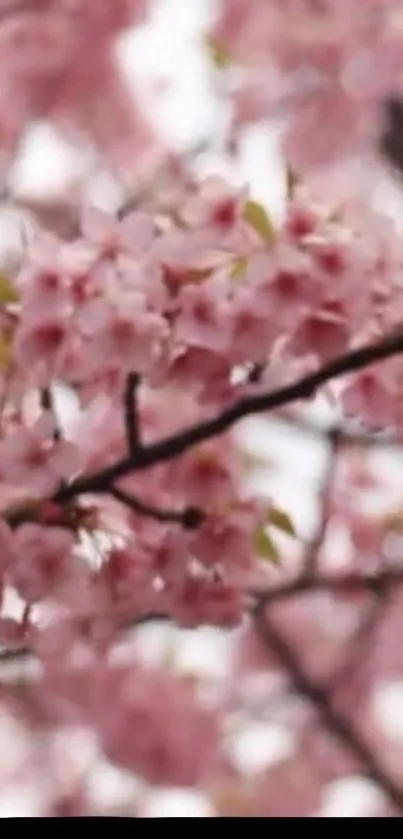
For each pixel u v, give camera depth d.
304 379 1.59
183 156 2.72
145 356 1.56
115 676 2.19
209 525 1.62
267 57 2.69
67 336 1.57
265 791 2.73
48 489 1.59
